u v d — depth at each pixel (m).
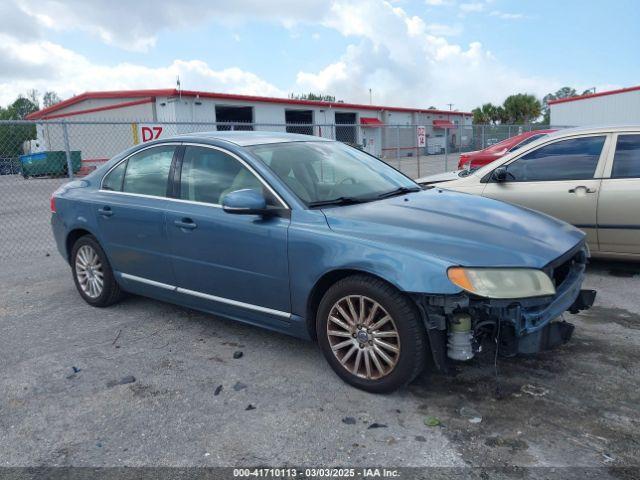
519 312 3.05
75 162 21.06
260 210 3.60
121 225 4.71
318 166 4.20
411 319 3.13
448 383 3.45
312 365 3.82
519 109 49.62
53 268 6.99
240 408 3.26
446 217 3.55
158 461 2.77
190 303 4.40
